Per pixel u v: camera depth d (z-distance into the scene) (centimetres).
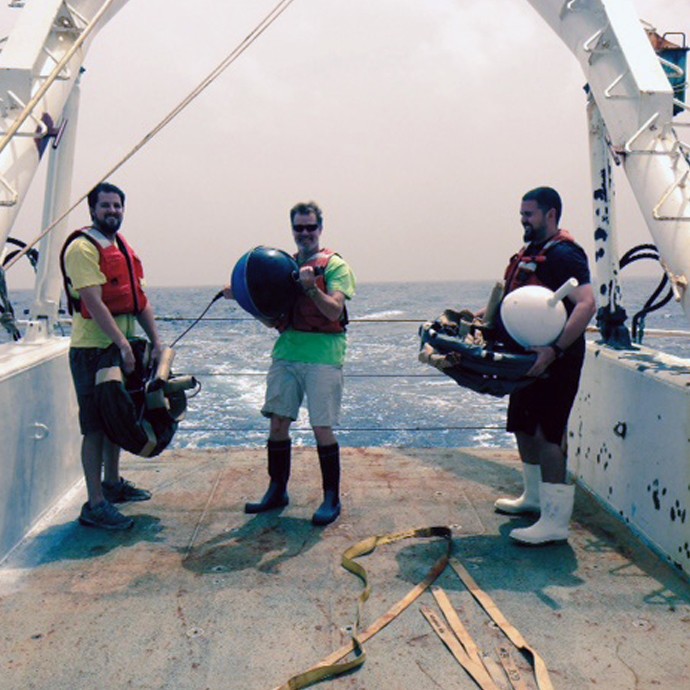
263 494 438
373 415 1916
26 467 367
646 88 382
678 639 267
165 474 479
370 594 303
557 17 473
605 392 412
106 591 307
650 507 353
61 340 442
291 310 389
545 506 354
